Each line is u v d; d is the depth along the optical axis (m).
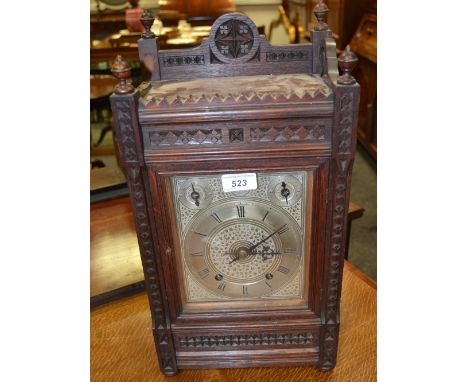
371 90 2.34
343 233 0.71
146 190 0.69
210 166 0.68
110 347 0.92
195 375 0.85
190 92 0.67
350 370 0.84
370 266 1.95
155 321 0.79
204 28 2.72
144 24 0.75
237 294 0.80
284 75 0.76
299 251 0.77
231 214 0.74
